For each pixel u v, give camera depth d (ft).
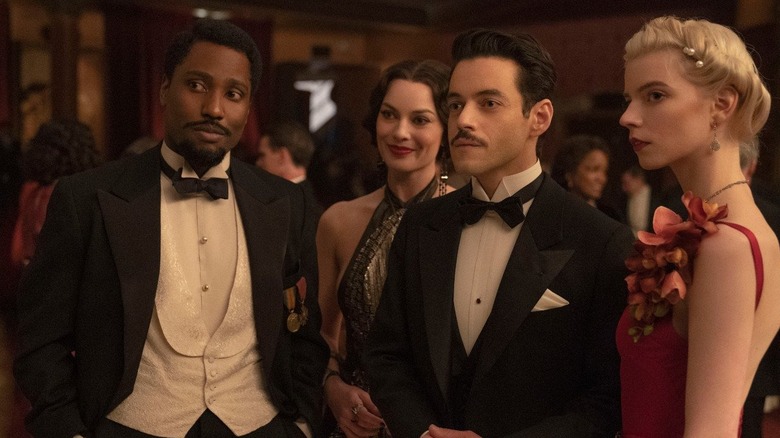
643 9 34.76
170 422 6.84
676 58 5.45
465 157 6.39
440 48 43.01
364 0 40.55
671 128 5.45
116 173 7.11
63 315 6.85
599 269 6.33
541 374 6.30
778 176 23.32
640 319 5.57
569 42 38.32
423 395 6.65
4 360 20.66
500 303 6.35
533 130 6.59
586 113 37.14
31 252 12.49
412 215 7.16
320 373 7.79
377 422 8.02
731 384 4.85
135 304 6.71
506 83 6.32
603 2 36.22
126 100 36.47
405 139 8.66
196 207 7.15
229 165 7.42
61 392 6.76
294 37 42.93
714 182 5.51
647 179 21.99
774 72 25.66
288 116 42.42
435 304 6.56
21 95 34.91
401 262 7.07
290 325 7.45
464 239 6.75
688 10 32.17
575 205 6.64
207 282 7.06
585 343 6.41
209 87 6.86
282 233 7.37
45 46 35.60
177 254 7.02
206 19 7.06
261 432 7.18
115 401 6.73
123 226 6.82
